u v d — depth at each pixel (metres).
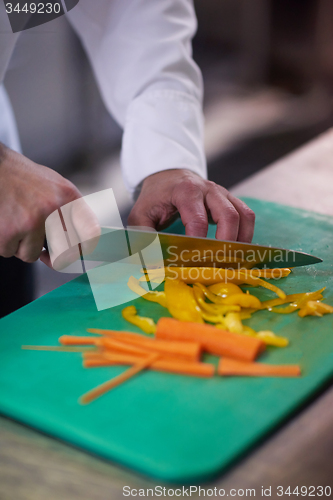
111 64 1.63
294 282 1.18
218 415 0.79
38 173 1.14
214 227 1.47
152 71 1.55
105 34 1.61
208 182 1.31
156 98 1.53
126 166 1.52
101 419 0.79
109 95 1.70
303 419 0.80
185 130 1.50
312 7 5.52
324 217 1.50
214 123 4.73
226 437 0.75
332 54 5.64
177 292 1.08
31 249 1.18
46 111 4.35
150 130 1.48
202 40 6.43
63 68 4.23
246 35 6.05
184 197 1.25
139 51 1.56
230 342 0.90
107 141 4.33
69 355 0.95
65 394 0.85
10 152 1.15
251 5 5.84
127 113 1.58
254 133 4.52
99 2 1.56
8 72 4.06
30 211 1.11
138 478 0.71
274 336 0.95
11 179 1.11
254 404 0.81
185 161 1.43
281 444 0.76
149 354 0.91
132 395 0.84
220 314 1.04
